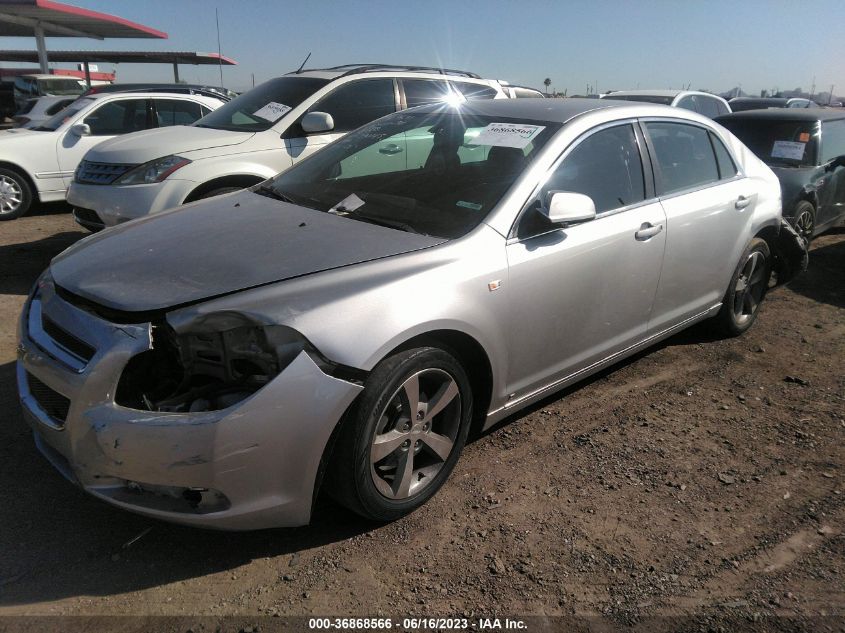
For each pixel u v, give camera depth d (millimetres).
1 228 7969
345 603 2385
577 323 3418
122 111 9141
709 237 4215
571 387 4145
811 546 2771
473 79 7918
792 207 6770
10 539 2619
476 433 3252
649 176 3854
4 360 4105
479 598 2430
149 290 2521
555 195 3109
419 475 2910
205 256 2768
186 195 5605
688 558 2672
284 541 2697
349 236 2932
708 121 4555
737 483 3193
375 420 2555
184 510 2332
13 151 8336
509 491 3062
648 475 3232
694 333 5109
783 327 5320
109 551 2596
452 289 2758
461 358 2977
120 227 3373
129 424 2268
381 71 7004
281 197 3639
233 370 2375
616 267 3531
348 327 2451
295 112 6309
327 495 2863
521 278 3033
